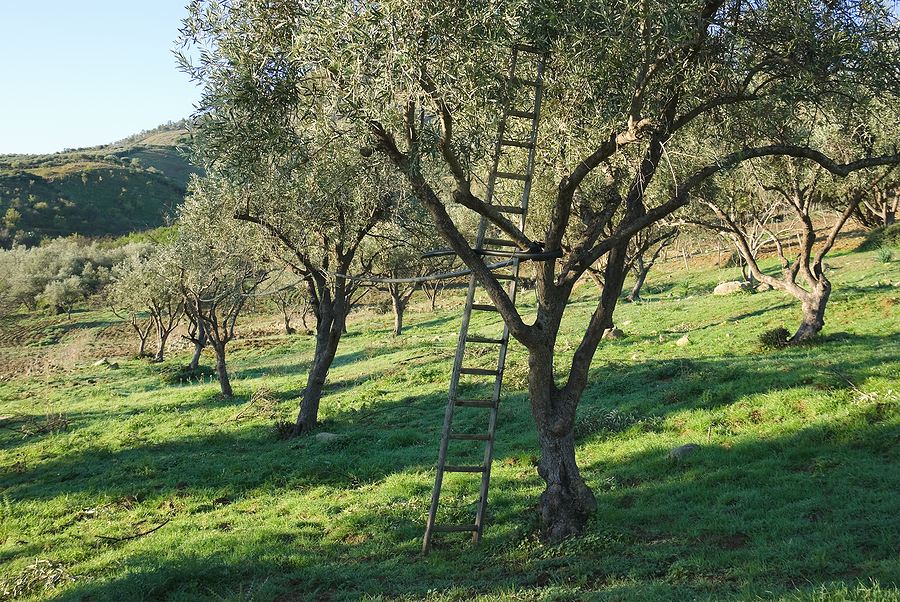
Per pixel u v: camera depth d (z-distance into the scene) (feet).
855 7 26.73
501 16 22.45
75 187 526.98
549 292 28.48
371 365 99.45
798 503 26.48
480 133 24.94
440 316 167.73
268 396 77.82
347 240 56.70
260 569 27.53
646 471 35.60
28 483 50.83
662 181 40.78
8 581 28.60
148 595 25.22
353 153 30.35
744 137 30.76
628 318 106.22
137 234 393.29
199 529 35.40
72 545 34.50
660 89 27.71
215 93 26.86
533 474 38.86
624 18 22.81
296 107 27.63
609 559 23.88
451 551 28.17
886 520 22.76
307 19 23.47
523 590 21.99
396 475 42.32
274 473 45.98
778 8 26.68
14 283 263.70
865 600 16.12
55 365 159.63
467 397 65.31
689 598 18.98
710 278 152.05
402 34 21.16
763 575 20.18
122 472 49.83
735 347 65.31
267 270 78.02
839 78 27.20
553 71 28.86
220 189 49.29
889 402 34.99
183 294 94.22
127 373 136.87
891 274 90.89
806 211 57.93
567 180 26.63
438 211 26.84
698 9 24.75
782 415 38.78
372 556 28.55
